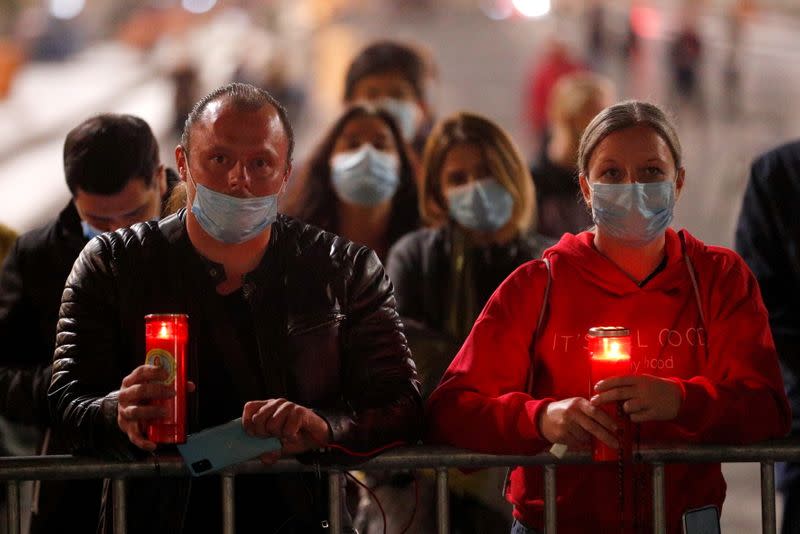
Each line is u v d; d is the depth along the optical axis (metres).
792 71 86.25
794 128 64.56
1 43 106.44
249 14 146.38
